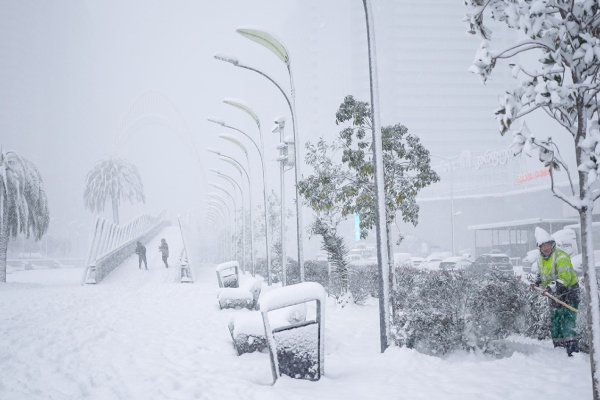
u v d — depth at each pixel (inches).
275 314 355.6
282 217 729.6
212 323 495.5
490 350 313.6
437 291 359.6
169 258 1568.7
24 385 267.3
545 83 165.5
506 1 177.0
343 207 544.1
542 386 234.7
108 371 295.6
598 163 162.4
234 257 2203.5
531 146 168.9
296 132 607.5
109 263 1307.8
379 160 339.0
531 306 359.3
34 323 506.9
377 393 235.5
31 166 1306.6
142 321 514.0
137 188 2514.8
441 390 235.8
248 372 291.3
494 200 2464.3
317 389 248.7
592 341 176.2
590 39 166.4
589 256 176.4
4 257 1231.5
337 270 642.2
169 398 236.5
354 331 428.5
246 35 605.9
